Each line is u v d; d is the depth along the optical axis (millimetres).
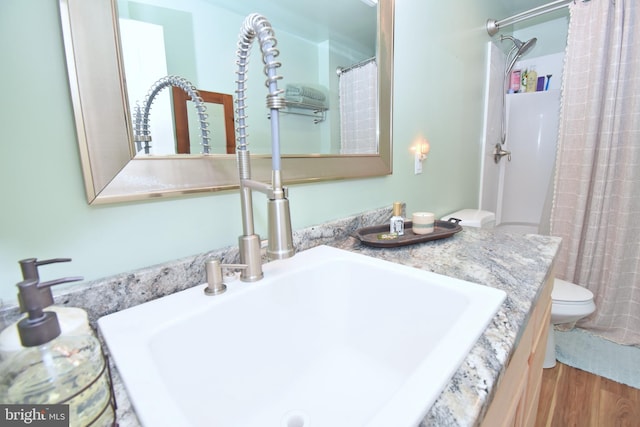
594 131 1779
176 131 657
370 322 783
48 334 303
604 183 1787
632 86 1671
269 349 671
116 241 579
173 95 649
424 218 1032
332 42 996
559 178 1971
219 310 586
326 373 719
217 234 728
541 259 834
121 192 564
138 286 589
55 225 514
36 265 367
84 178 528
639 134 1664
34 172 488
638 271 1770
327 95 1001
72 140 516
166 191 622
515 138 2635
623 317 1831
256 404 622
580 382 1465
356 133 1096
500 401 513
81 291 524
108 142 544
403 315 719
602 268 1861
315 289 779
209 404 551
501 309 559
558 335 1876
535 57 2602
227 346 597
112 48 539
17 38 457
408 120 1324
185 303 582
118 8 550
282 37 873
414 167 1405
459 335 468
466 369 399
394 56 1197
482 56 1976
